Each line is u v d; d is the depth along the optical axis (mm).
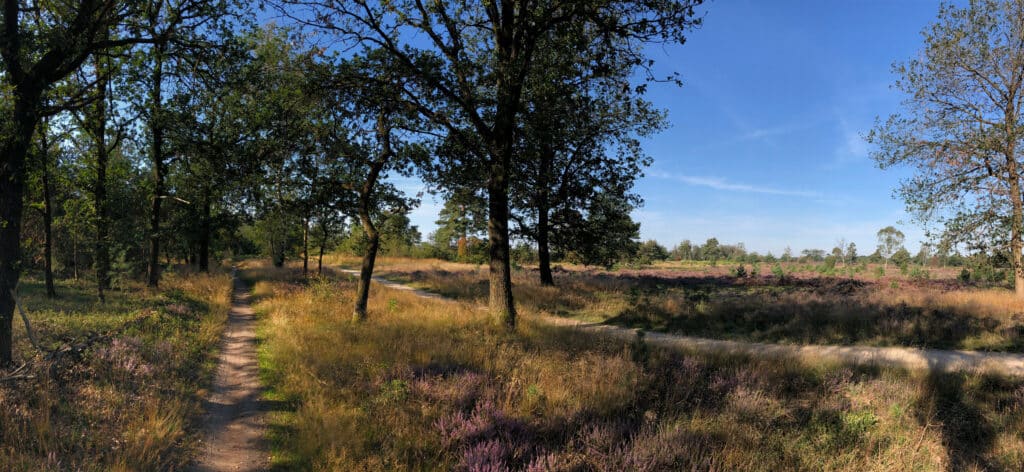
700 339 12148
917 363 9086
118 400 5422
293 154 11922
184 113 13656
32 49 6781
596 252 22266
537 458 4551
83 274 21219
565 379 7113
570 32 9859
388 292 20484
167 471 4328
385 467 4473
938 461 5129
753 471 4723
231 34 8695
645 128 20250
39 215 17000
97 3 7625
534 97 11188
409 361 7762
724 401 6633
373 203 13906
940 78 18047
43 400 5027
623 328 13859
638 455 4645
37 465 3840
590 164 14234
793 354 9594
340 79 10508
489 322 11602
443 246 67000
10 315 6648
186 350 8500
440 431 5238
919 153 18578
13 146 6715
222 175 13164
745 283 27969
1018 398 7062
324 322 11727
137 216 18391
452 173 12305
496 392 6426
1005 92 17500
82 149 15383
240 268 43781
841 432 5680
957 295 17656
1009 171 16875
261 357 9016
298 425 5484
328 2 9703
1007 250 17188
